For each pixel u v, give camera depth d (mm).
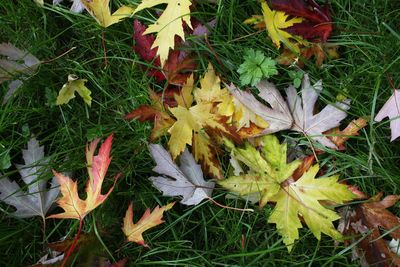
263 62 728
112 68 772
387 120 736
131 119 752
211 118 726
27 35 773
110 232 719
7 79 744
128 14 759
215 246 725
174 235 718
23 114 756
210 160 727
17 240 719
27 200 714
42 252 717
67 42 784
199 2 768
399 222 705
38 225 727
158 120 733
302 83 731
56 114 763
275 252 717
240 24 769
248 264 705
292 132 747
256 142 729
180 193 709
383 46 753
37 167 729
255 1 773
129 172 732
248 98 723
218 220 727
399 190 725
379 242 703
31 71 752
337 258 712
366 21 771
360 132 743
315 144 733
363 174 735
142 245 713
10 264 715
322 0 775
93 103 765
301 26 752
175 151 712
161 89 759
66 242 680
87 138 749
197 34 764
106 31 770
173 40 727
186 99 733
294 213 703
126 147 745
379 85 743
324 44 758
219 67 761
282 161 716
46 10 782
